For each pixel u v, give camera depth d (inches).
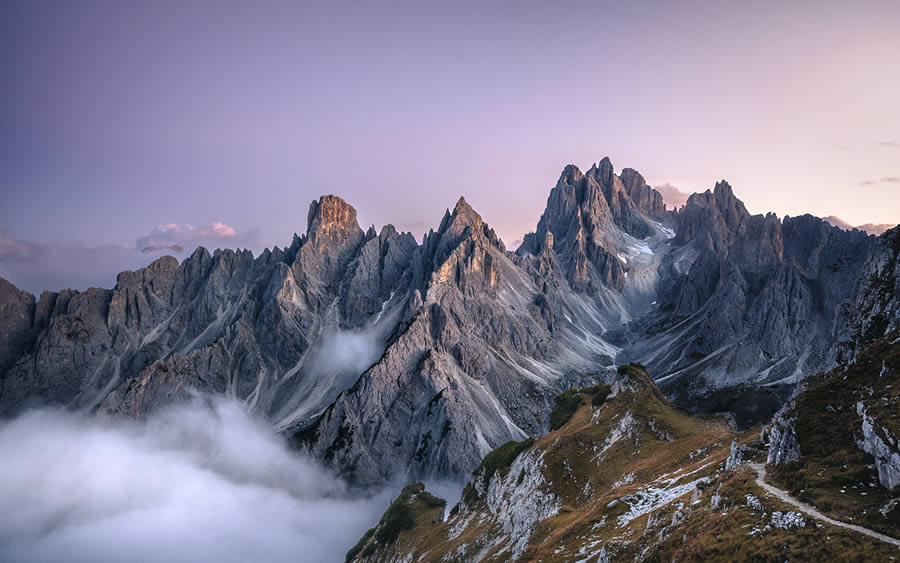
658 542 1963.6
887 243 3476.9
